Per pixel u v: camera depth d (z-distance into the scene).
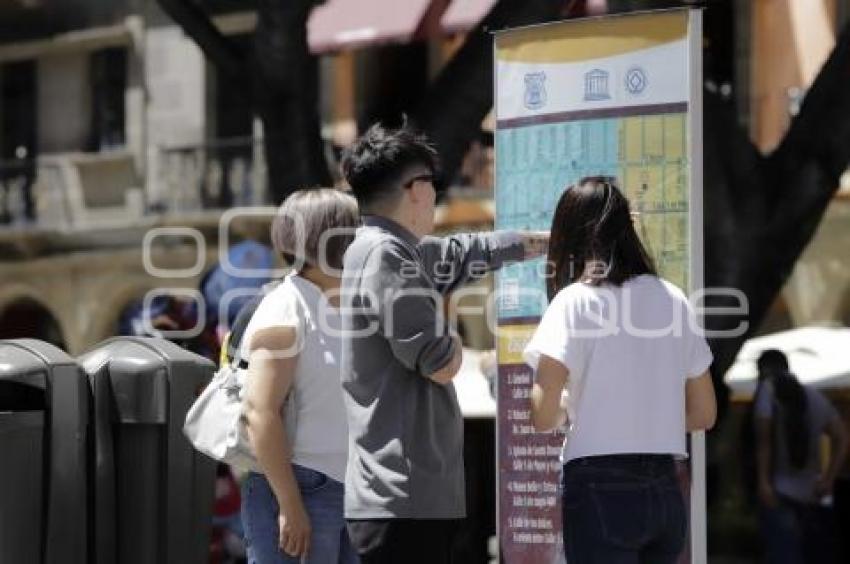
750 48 54.75
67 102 68.31
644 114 15.88
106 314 66.56
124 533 16.81
